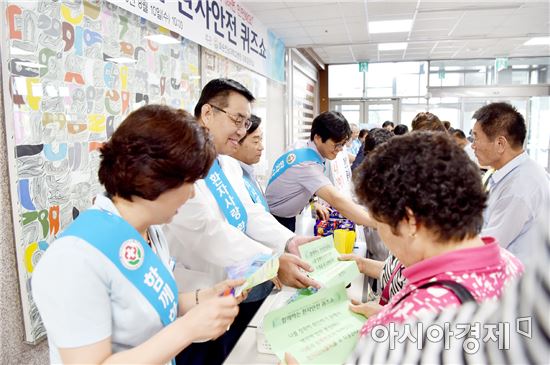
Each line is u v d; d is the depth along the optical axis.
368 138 2.23
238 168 1.69
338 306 0.98
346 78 8.84
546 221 0.33
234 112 1.38
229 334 1.46
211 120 1.40
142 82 2.21
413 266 0.61
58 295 0.66
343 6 4.27
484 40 6.29
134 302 0.75
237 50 3.83
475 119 1.83
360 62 8.48
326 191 2.09
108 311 0.71
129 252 0.75
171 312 0.83
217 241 1.29
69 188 1.61
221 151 1.45
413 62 8.41
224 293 0.93
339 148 2.24
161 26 2.38
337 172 2.85
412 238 0.62
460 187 0.58
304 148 2.28
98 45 1.81
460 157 0.60
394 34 5.57
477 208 0.59
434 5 4.36
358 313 0.95
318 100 8.94
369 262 1.37
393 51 7.29
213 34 3.21
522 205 1.60
